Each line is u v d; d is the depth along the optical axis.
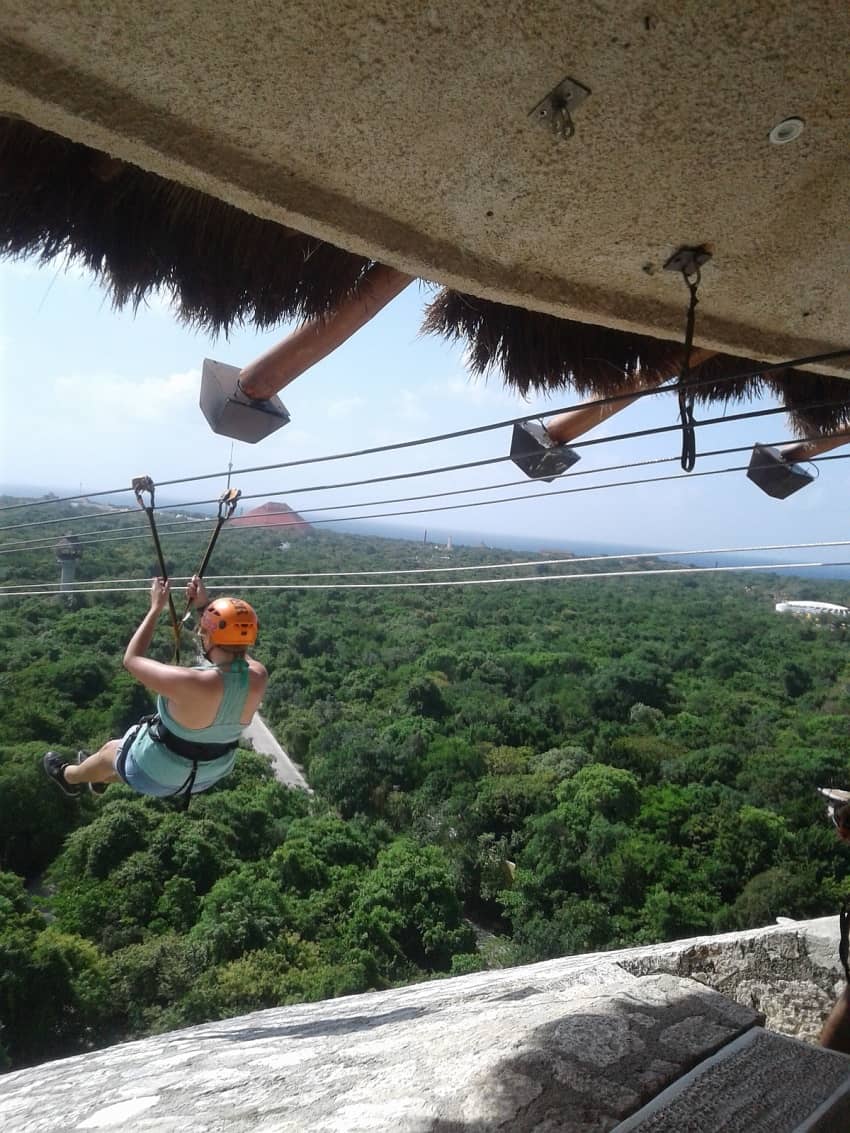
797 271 2.31
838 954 3.28
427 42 1.53
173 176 1.91
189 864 23.69
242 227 2.46
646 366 3.23
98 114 1.70
